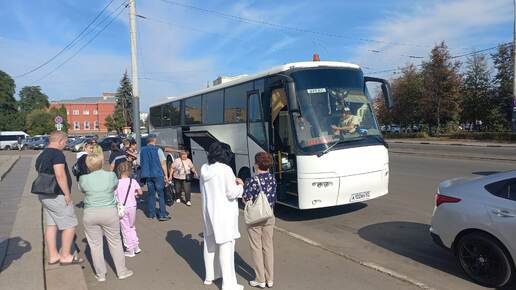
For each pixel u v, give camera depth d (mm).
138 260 6852
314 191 8742
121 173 7066
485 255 5523
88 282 5949
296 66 9523
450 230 5855
